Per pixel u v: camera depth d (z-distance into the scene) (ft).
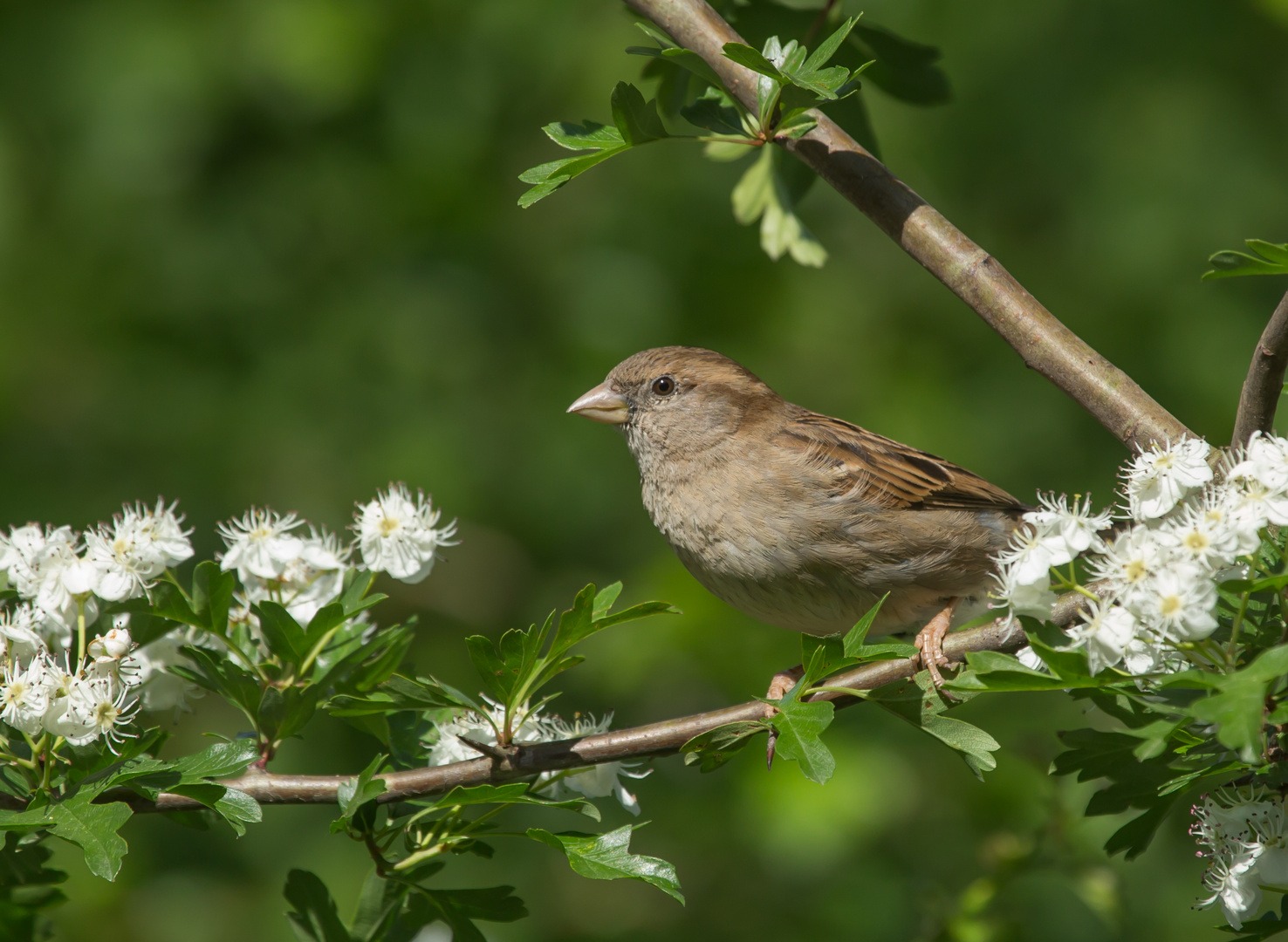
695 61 17.71
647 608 15.96
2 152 44.80
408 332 45.47
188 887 38.22
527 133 47.06
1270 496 12.96
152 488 44.16
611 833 15.19
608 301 46.39
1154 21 44.42
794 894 37.73
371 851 16.37
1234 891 14.08
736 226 46.75
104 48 45.47
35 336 44.98
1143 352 43.86
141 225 45.44
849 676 18.10
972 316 46.83
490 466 45.29
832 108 24.21
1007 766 31.48
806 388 45.83
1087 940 33.55
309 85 44.88
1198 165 43.45
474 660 16.01
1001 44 45.06
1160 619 12.66
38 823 13.98
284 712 16.87
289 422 44.65
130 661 15.67
